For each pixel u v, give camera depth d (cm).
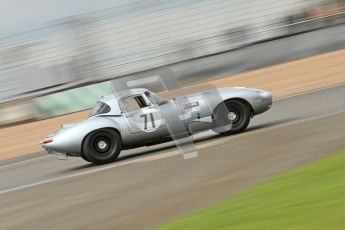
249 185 814
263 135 1315
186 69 2764
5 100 2964
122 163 1334
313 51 2761
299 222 491
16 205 1070
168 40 3192
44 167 1588
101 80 2953
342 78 2280
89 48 3136
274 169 910
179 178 1016
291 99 2039
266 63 2756
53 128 2466
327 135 1145
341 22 2897
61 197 1059
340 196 548
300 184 672
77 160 1597
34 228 837
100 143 1362
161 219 722
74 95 2723
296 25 3002
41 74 3044
